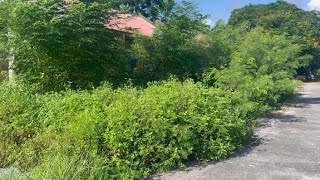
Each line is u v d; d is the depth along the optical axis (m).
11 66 8.09
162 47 9.34
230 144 5.25
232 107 6.35
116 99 5.39
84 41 7.47
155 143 4.42
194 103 5.24
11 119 5.07
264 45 11.77
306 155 5.21
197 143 4.84
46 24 6.75
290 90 12.45
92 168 3.58
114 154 4.23
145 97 5.29
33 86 7.79
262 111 8.87
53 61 7.93
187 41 9.62
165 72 9.66
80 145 4.09
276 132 7.10
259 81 8.65
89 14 7.43
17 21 6.86
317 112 10.57
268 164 4.75
